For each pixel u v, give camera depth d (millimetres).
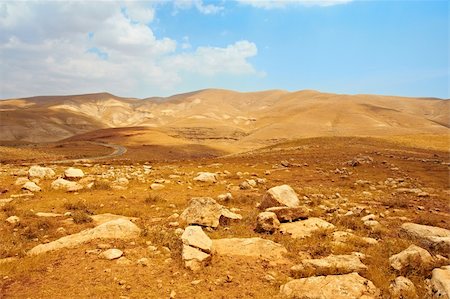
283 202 13992
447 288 7238
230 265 8859
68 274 8188
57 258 9062
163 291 7551
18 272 8297
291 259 9508
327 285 7648
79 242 10094
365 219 13344
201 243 9352
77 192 18594
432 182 24781
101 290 7480
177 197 17438
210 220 12148
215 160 42812
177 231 11016
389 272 8562
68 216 13281
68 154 104750
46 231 11508
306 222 12547
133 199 16734
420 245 10656
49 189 19078
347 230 12000
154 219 12938
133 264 8750
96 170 31422
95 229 10727
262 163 36406
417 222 13188
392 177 26766
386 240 10984
